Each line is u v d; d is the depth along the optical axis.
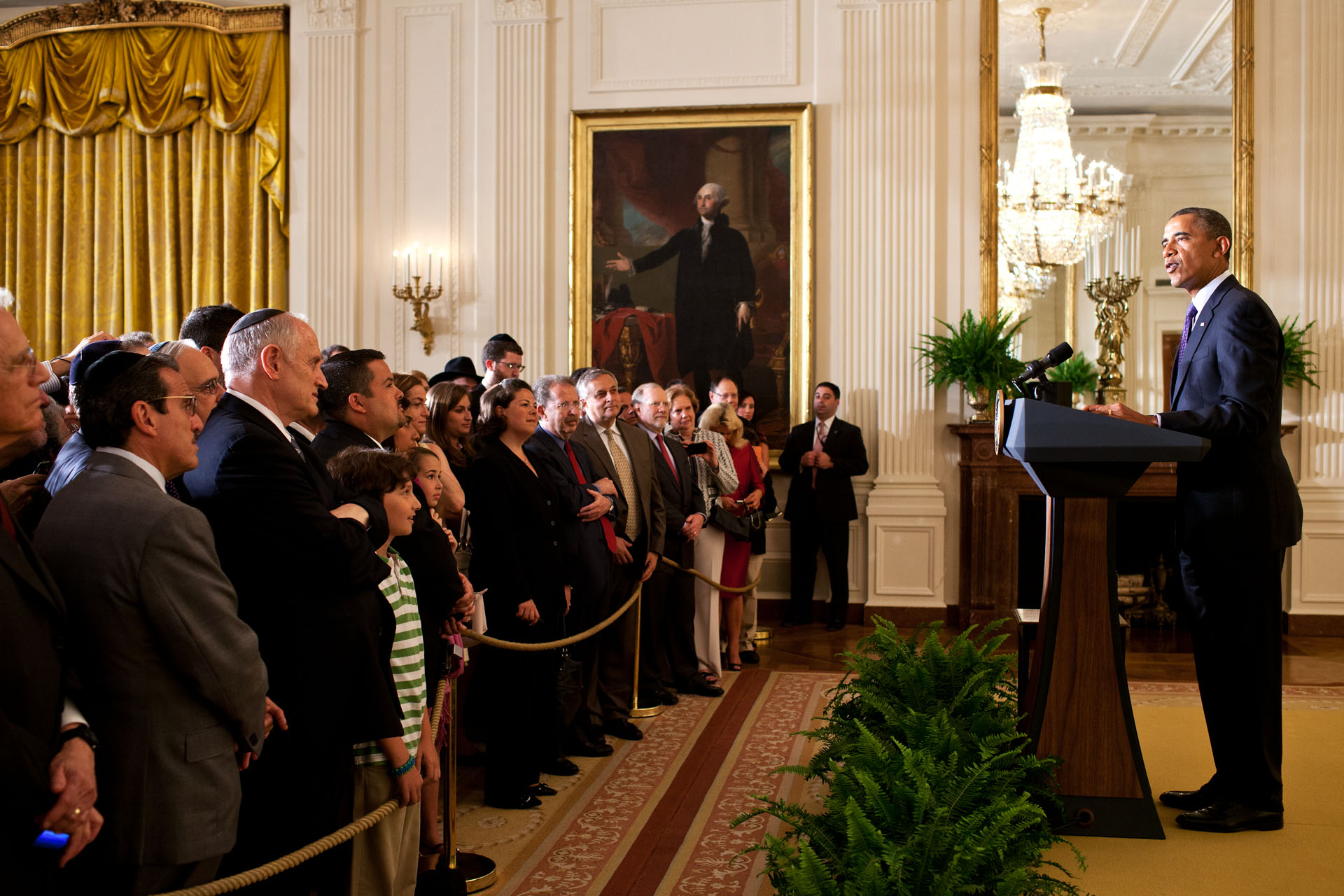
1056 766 3.47
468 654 4.07
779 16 8.38
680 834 3.73
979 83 8.15
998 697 4.14
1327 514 7.73
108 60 9.04
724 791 4.20
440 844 3.47
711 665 5.94
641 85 8.52
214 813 2.11
